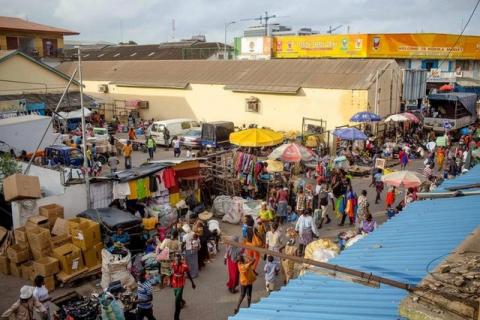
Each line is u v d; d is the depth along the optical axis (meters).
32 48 46.34
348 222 16.06
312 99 28.78
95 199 13.88
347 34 42.19
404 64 42.56
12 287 11.01
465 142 24.80
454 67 44.88
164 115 37.16
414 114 29.73
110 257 10.69
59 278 10.98
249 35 58.34
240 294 10.60
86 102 31.59
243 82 32.31
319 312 4.44
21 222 12.66
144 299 9.02
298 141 24.20
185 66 38.12
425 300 3.45
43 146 22.98
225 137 26.83
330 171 20.55
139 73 39.75
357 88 26.78
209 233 12.86
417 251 5.50
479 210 6.88
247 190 17.41
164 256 11.14
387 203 16.25
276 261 10.73
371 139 26.06
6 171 15.08
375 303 4.44
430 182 15.60
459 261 4.21
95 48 61.31
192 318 9.88
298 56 46.22
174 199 15.46
